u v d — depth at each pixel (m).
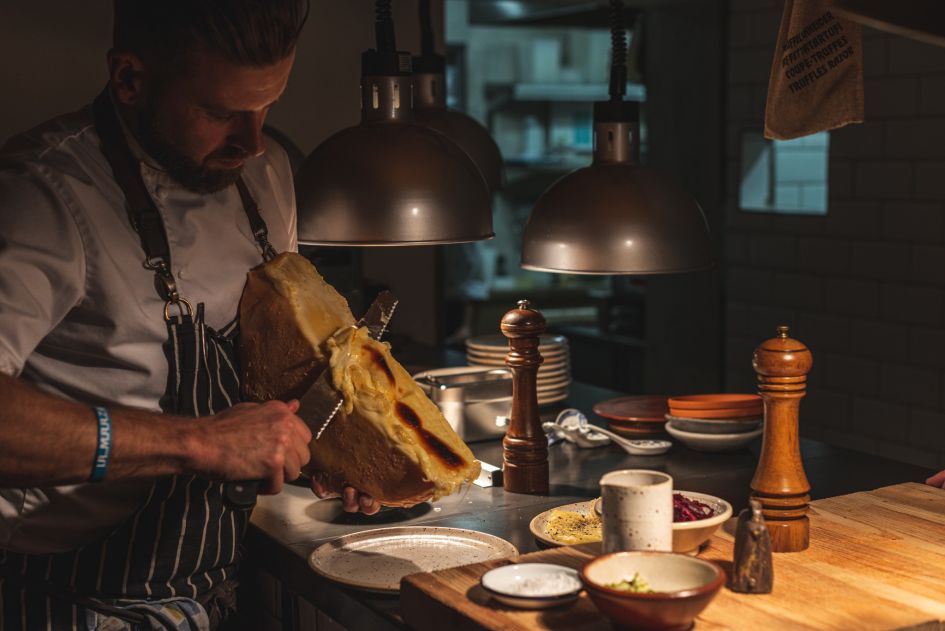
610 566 1.52
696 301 5.30
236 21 1.61
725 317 5.14
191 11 1.61
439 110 3.14
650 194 2.18
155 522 1.85
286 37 1.66
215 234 1.93
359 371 1.83
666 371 5.53
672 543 1.70
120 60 1.71
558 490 2.35
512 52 8.36
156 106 1.71
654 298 5.58
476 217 2.20
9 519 1.80
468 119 3.18
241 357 1.95
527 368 2.31
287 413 1.70
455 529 2.02
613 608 1.43
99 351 1.80
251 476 1.65
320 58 4.00
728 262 5.08
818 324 4.64
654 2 5.38
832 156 4.50
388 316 2.02
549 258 2.20
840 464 2.48
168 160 1.76
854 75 2.02
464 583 1.66
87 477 1.55
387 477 1.84
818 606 1.55
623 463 2.55
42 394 1.54
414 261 4.36
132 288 1.80
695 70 5.22
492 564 1.74
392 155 2.15
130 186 1.82
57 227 1.73
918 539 1.83
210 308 1.91
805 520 1.78
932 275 4.14
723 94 5.07
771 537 1.78
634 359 5.77
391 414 1.82
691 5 5.20
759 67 4.81
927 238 4.14
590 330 6.20
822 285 4.60
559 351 3.04
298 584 1.95
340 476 1.89
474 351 3.10
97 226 1.77
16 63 3.52
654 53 5.50
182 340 1.85
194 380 1.87
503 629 1.49
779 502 1.77
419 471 1.82
